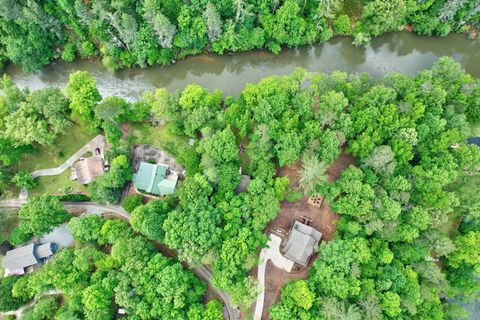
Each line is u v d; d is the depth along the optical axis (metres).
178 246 66.75
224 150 71.19
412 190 70.88
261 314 69.75
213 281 65.81
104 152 80.75
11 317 70.12
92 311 64.12
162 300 64.06
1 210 77.94
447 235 70.69
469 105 75.94
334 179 76.38
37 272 71.06
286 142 70.69
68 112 80.62
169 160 79.94
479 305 72.88
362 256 64.56
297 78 77.44
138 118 79.38
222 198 71.25
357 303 63.78
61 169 80.81
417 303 63.59
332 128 73.06
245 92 76.44
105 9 77.38
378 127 71.12
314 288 65.69
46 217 70.00
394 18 82.12
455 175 68.94
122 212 77.50
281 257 72.56
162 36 81.38
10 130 73.19
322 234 73.69
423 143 72.44
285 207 75.75
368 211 66.88
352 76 79.25
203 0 78.19
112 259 68.56
